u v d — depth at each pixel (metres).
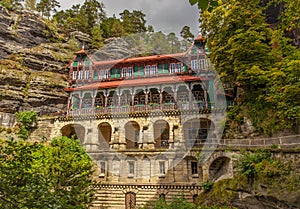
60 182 9.00
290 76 15.38
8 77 29.41
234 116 19.94
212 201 15.23
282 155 13.75
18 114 26.89
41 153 12.77
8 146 5.00
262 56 19.66
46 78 32.06
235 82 20.91
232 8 21.11
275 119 17.03
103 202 14.86
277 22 23.88
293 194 11.59
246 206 13.60
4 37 33.28
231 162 16.41
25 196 4.17
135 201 15.06
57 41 38.44
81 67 28.55
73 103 25.36
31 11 38.75
